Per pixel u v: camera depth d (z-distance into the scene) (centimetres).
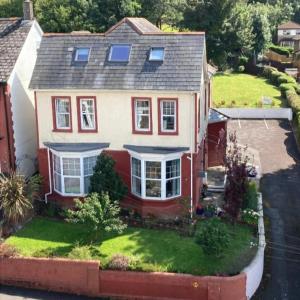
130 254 2505
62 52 3036
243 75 7638
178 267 2362
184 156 2898
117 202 2675
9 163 3103
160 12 7612
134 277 2344
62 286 2431
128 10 6969
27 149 3297
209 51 7431
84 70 2955
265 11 10188
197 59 2859
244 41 7512
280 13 11781
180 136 2881
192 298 2314
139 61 2922
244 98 6066
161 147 2914
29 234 2745
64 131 3016
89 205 2572
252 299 2367
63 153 2955
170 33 2981
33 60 3356
